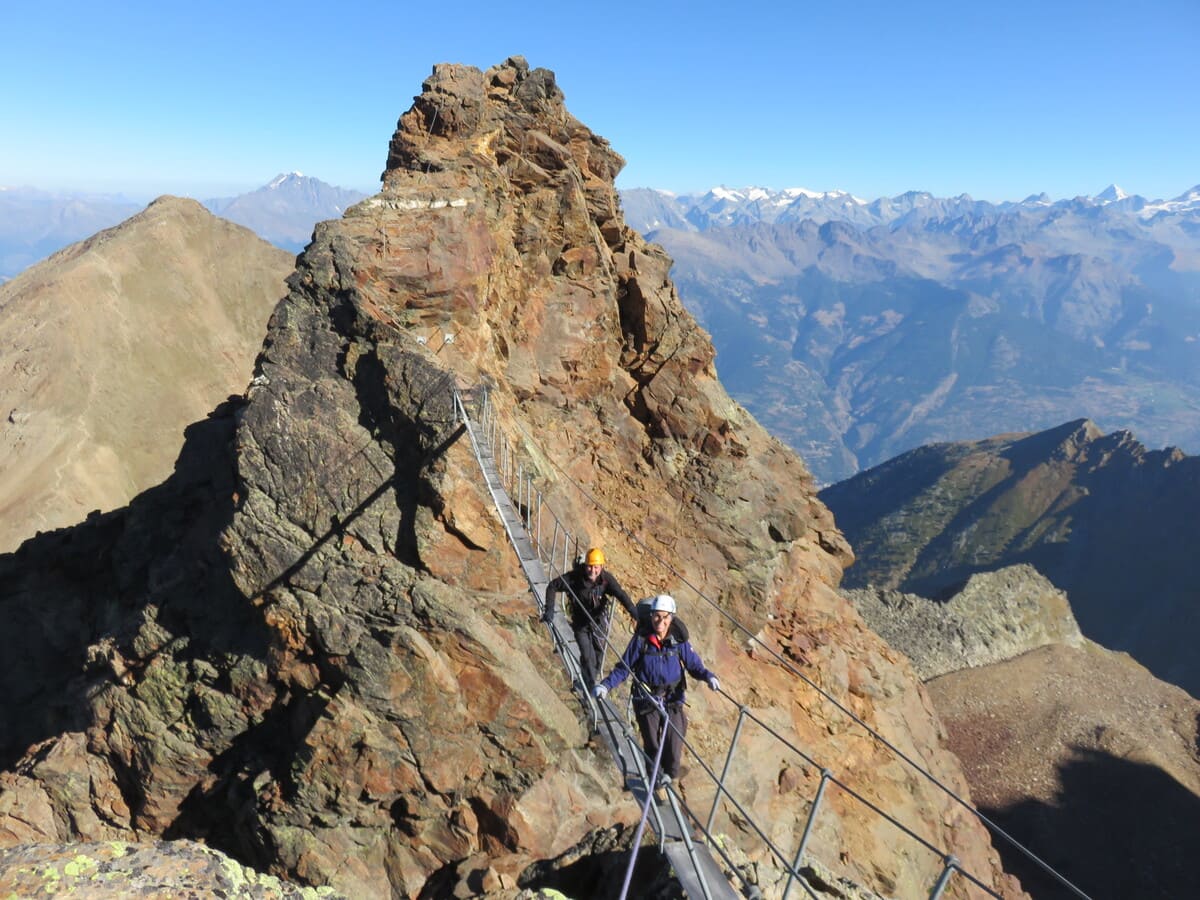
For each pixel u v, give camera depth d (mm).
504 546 22844
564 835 21312
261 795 21703
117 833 24141
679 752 10812
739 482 34656
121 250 161500
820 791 7742
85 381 137125
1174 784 86375
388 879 21125
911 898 30062
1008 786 88312
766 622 33875
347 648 21719
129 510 31234
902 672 40781
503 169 33781
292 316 24391
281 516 23109
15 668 31047
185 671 23906
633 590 27984
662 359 35750
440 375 22984
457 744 21422
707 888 9078
